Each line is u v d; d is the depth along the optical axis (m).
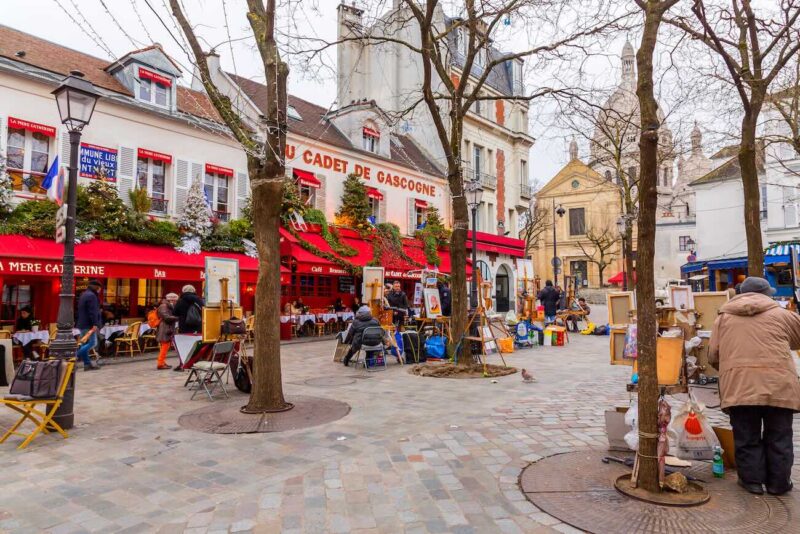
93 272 11.08
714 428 4.32
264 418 5.96
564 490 3.79
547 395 7.35
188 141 14.80
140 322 12.30
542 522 3.31
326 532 3.21
